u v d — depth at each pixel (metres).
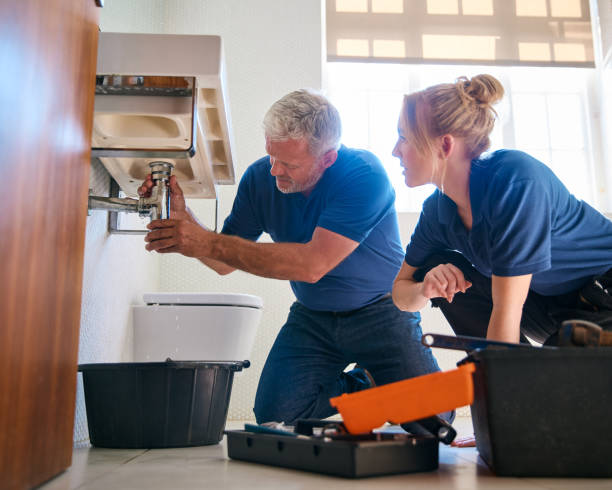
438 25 3.50
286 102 1.66
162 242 1.47
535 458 0.89
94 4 1.16
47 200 0.89
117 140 1.49
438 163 1.35
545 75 3.66
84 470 1.07
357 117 3.58
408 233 3.28
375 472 0.94
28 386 0.82
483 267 1.49
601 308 1.43
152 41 1.39
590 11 3.60
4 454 0.73
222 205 3.26
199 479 0.96
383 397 0.97
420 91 1.36
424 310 3.19
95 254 1.82
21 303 0.79
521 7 3.55
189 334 2.34
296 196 1.84
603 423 0.88
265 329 3.15
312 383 1.91
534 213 1.25
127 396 1.44
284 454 1.07
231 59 3.43
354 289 1.88
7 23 0.72
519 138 3.61
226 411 1.62
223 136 1.71
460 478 0.91
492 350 0.90
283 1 3.52
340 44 3.46
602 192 3.54
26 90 0.79
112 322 2.07
